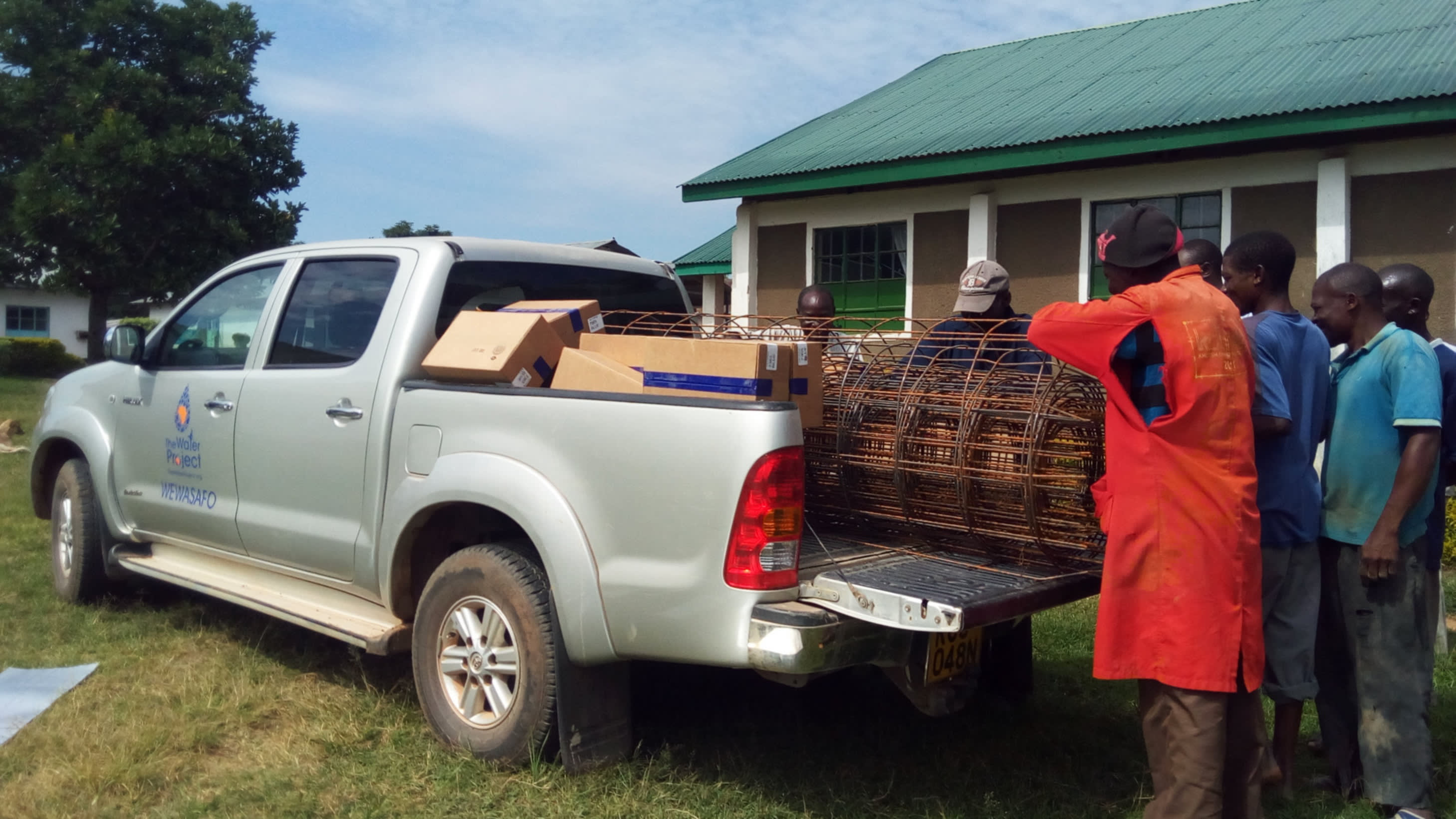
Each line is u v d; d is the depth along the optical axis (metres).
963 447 3.29
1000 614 2.96
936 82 13.40
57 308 38.56
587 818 3.25
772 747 3.85
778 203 12.02
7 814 3.27
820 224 11.68
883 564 3.34
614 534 3.22
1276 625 3.54
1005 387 3.38
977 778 3.68
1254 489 2.79
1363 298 3.63
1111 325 2.84
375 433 3.90
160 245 22.06
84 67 22.73
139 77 22.12
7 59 23.41
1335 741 3.75
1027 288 10.26
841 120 12.55
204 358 4.90
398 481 3.83
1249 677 2.77
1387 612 3.46
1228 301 2.86
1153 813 2.84
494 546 3.63
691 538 3.07
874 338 4.16
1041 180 10.10
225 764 3.65
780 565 3.03
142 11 23.28
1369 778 3.50
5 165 23.45
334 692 4.28
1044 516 3.21
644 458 3.17
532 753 3.45
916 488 3.42
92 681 4.39
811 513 3.75
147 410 5.05
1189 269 2.96
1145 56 11.62
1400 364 3.44
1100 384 3.31
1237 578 2.74
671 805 3.35
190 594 5.79
